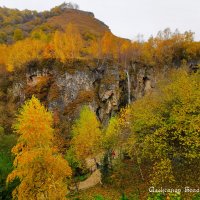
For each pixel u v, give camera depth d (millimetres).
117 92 87125
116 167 34344
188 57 99250
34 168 22016
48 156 22453
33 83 88938
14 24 186500
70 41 95438
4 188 25203
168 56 99312
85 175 46062
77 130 45219
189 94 22000
